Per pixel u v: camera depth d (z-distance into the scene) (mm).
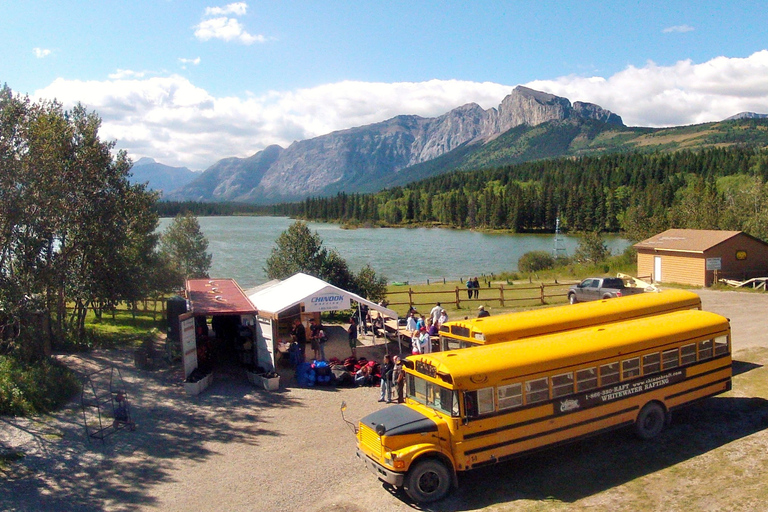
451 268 72500
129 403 16656
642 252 43812
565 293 38469
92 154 22203
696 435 13664
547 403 11789
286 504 10828
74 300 24984
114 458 12883
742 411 15156
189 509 10633
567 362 12039
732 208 56562
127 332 26953
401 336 24312
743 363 19609
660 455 12578
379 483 11703
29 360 18328
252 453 13250
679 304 18094
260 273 65188
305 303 21250
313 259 35656
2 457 12586
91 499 10977
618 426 12742
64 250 22344
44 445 13406
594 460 12562
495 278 53938
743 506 10031
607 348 12609
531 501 10719
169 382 18828
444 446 11000
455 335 15188
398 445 10727
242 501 10945
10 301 18359
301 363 19797
